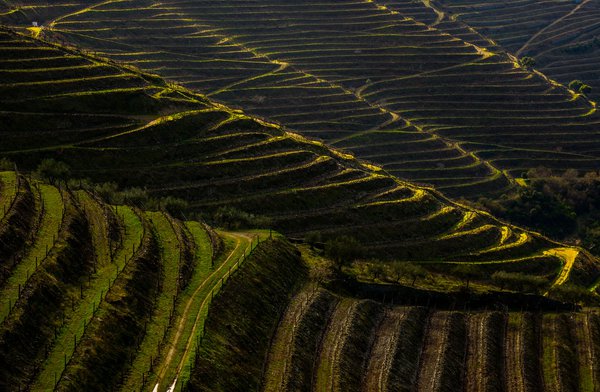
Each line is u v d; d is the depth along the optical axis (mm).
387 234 186250
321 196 191125
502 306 148125
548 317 147375
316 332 119938
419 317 134500
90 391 84562
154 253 121500
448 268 174500
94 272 110000
